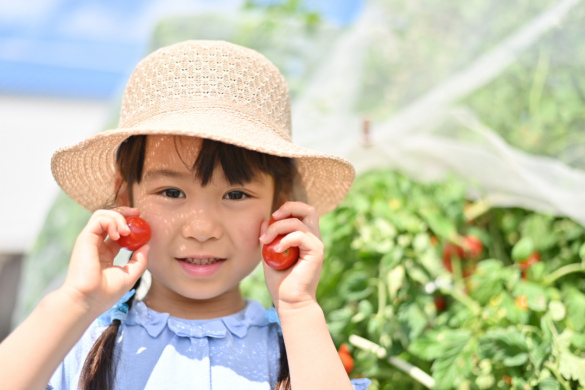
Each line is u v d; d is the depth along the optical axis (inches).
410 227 82.0
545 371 63.0
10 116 148.9
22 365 45.0
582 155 76.5
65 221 93.4
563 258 83.6
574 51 74.2
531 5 75.4
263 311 62.1
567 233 84.5
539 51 75.8
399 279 77.1
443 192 86.8
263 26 95.6
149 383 53.2
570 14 73.2
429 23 82.6
